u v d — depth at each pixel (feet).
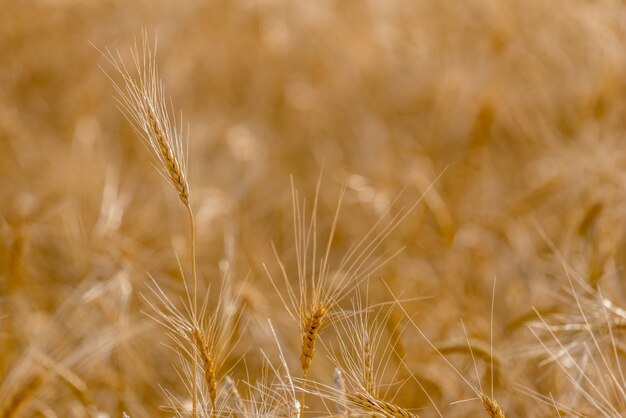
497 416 5.86
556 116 10.43
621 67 9.59
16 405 6.55
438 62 11.68
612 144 8.45
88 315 7.14
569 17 10.89
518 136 10.60
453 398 6.98
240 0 12.75
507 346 7.22
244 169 10.32
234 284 7.11
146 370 7.23
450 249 7.99
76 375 6.87
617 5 9.96
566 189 8.54
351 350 7.34
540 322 6.98
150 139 5.87
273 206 9.69
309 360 5.94
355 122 11.44
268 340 7.11
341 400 5.92
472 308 7.63
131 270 7.25
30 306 7.54
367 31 12.34
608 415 6.16
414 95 11.68
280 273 8.43
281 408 6.10
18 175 9.76
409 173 9.56
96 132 10.68
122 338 6.95
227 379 6.16
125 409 6.92
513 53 10.89
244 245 8.36
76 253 7.63
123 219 8.13
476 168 9.85
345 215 9.42
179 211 8.54
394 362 7.13
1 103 11.05
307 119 11.34
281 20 12.71
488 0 11.37
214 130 11.00
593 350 6.55
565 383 6.77
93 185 9.00
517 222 8.68
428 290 7.82
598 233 7.44
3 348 7.14
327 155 10.77
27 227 7.66
